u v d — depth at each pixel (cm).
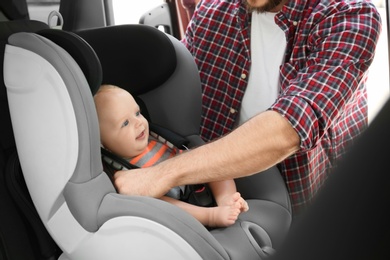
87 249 100
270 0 132
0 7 134
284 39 139
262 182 129
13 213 112
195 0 189
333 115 109
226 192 120
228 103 151
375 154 20
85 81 92
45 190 99
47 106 92
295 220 24
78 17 167
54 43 93
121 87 134
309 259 21
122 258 97
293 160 138
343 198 21
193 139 137
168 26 193
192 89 137
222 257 94
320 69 117
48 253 117
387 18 230
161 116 138
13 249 112
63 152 93
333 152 145
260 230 114
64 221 100
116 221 94
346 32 118
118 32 132
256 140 102
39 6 151
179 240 91
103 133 118
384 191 20
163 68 133
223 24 151
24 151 99
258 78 145
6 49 97
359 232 20
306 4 130
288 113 103
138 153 123
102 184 97
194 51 156
